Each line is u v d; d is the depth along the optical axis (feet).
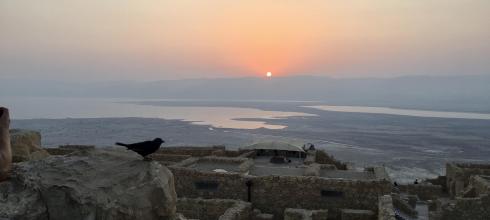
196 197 99.86
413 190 150.71
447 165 164.14
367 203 92.94
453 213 108.99
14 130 66.39
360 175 105.81
